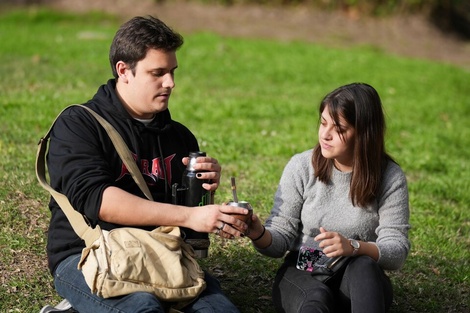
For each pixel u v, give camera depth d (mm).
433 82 19469
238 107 13453
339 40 25875
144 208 4672
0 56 17266
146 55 4867
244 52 21016
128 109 5070
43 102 12008
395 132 13000
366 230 5230
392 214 5199
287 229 5246
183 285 4613
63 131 4883
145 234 4648
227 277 6426
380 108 5117
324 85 17484
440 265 7227
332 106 5031
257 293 6199
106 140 4938
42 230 6953
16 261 6363
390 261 5027
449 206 9164
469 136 13523
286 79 17812
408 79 19453
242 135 11586
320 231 4930
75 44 19719
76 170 4723
